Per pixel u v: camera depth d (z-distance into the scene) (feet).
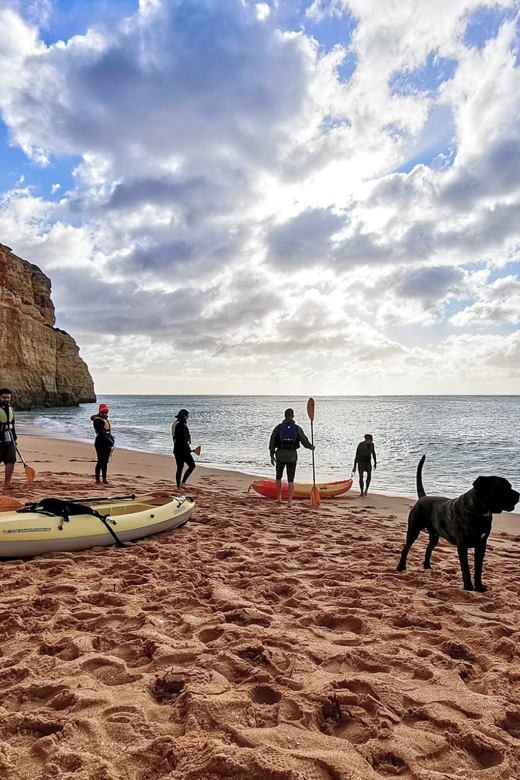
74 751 7.49
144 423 150.51
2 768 7.19
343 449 73.87
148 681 9.90
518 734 8.61
